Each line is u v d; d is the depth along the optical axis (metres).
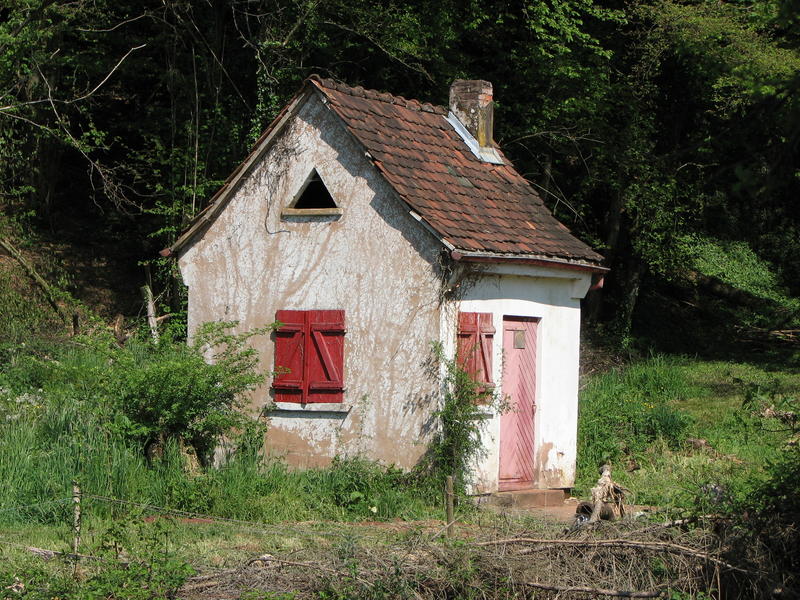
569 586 9.55
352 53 29.92
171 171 29.14
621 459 19.11
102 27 27.91
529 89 30.14
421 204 15.32
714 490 11.05
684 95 30.78
